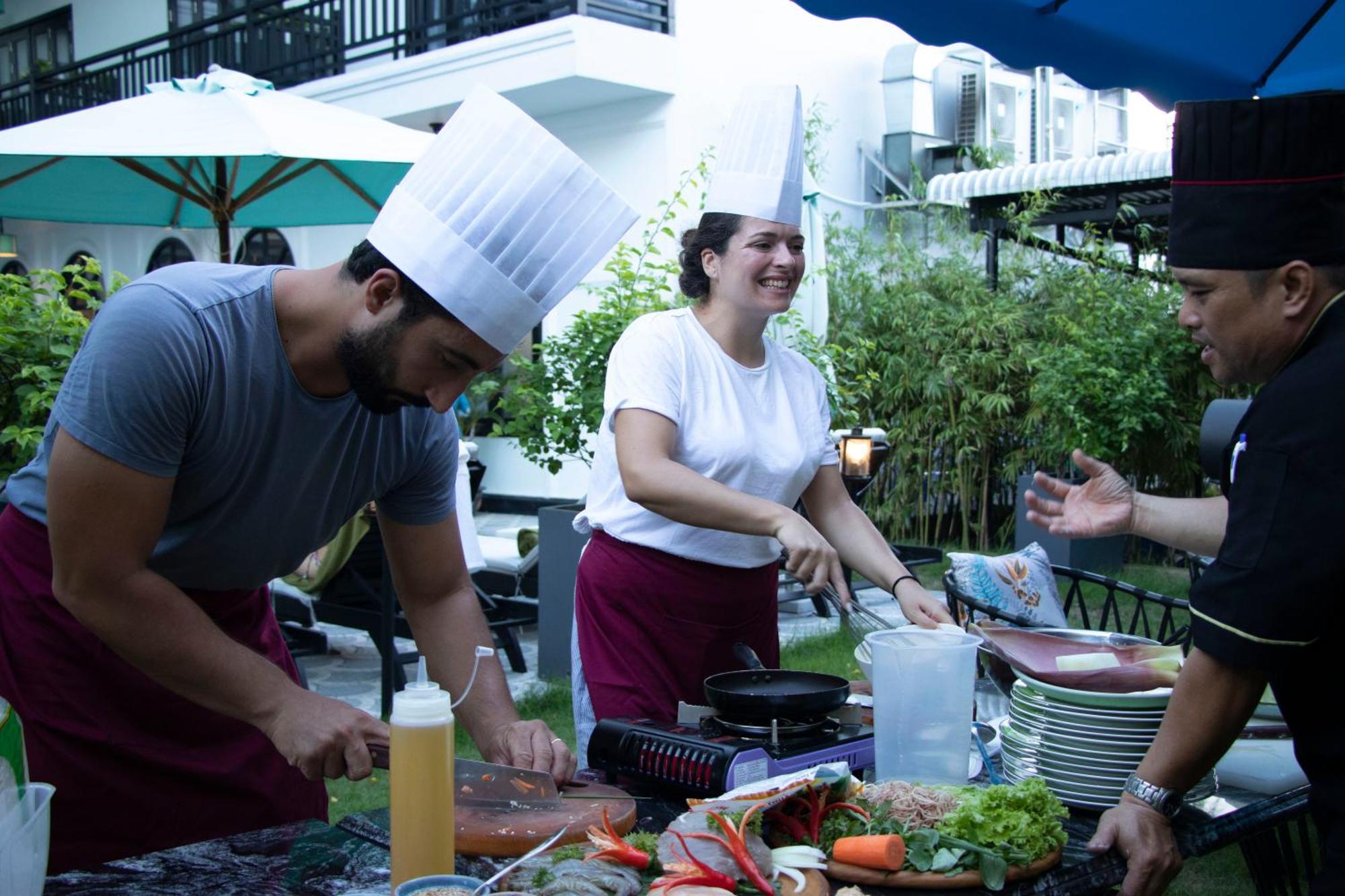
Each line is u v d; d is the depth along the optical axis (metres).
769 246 2.21
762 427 2.29
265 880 1.34
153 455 1.53
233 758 1.91
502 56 9.11
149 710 1.83
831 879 1.37
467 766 1.61
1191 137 1.45
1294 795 1.68
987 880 1.34
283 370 1.65
